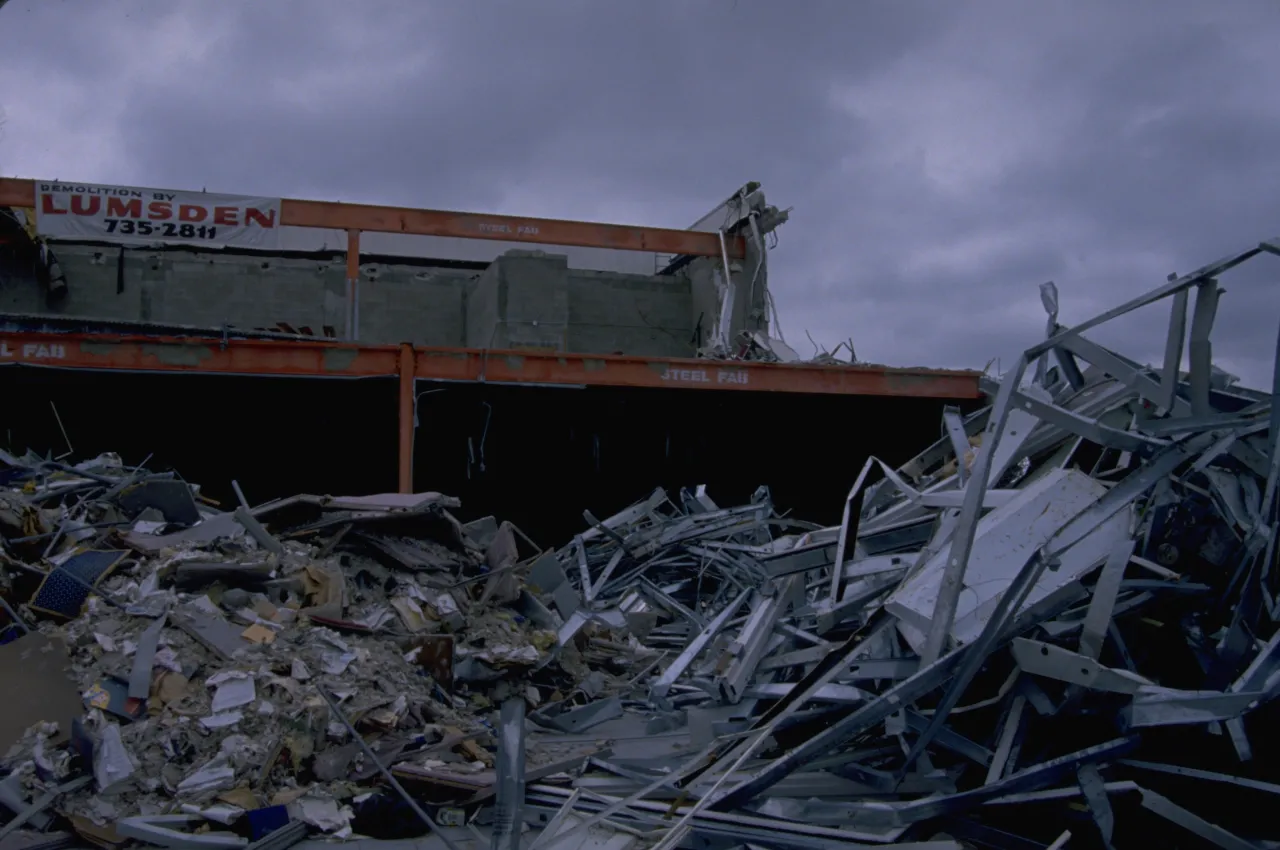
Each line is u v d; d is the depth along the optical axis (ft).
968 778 17.07
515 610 29.84
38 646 18.66
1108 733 15.94
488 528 35.14
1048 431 23.56
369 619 24.18
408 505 28.50
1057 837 15.23
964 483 22.84
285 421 59.52
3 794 15.96
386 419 60.08
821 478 70.38
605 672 30.42
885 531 24.49
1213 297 17.48
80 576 21.58
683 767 18.70
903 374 59.47
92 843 15.71
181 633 19.75
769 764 18.48
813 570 28.99
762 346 66.59
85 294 70.79
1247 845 13.41
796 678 23.90
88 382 52.11
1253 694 13.71
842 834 14.97
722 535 39.75
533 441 64.54
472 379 52.90
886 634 18.92
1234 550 17.29
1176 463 16.84
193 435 59.52
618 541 40.27
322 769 17.89
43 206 60.29
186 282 73.36
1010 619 15.85
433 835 16.93
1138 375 18.01
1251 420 17.35
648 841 15.35
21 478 29.66
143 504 27.55
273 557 23.90
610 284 82.07
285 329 68.95
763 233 72.64
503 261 66.95
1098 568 17.34
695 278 82.38
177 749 17.42
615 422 63.67
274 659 19.75
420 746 19.27
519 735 18.24
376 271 77.77
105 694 18.11
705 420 64.90
